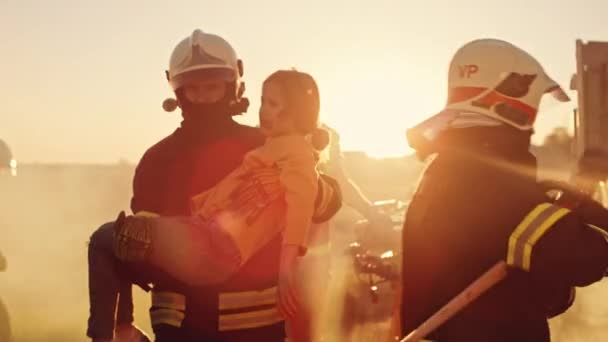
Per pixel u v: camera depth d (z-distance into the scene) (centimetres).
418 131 374
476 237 359
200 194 434
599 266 343
